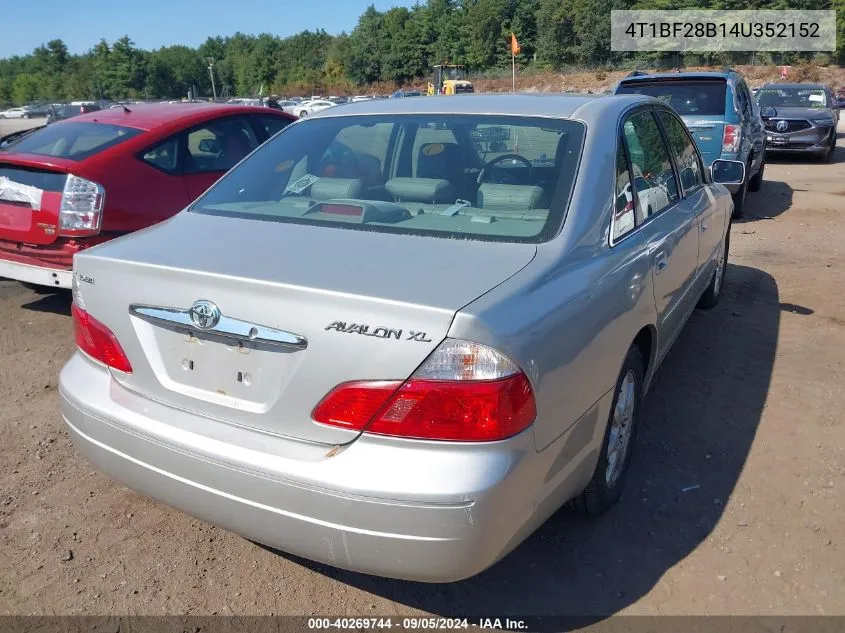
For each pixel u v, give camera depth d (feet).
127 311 8.14
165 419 7.89
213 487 7.47
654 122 12.31
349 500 6.68
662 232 10.92
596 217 8.90
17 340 17.10
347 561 6.95
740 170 15.24
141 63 344.90
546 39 246.47
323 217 9.23
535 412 6.97
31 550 9.52
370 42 308.60
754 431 12.35
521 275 7.45
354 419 6.77
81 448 8.69
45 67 392.47
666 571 9.04
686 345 16.21
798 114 49.14
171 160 18.61
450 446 6.59
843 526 9.83
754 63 190.49
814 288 20.38
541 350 7.04
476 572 6.87
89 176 16.72
